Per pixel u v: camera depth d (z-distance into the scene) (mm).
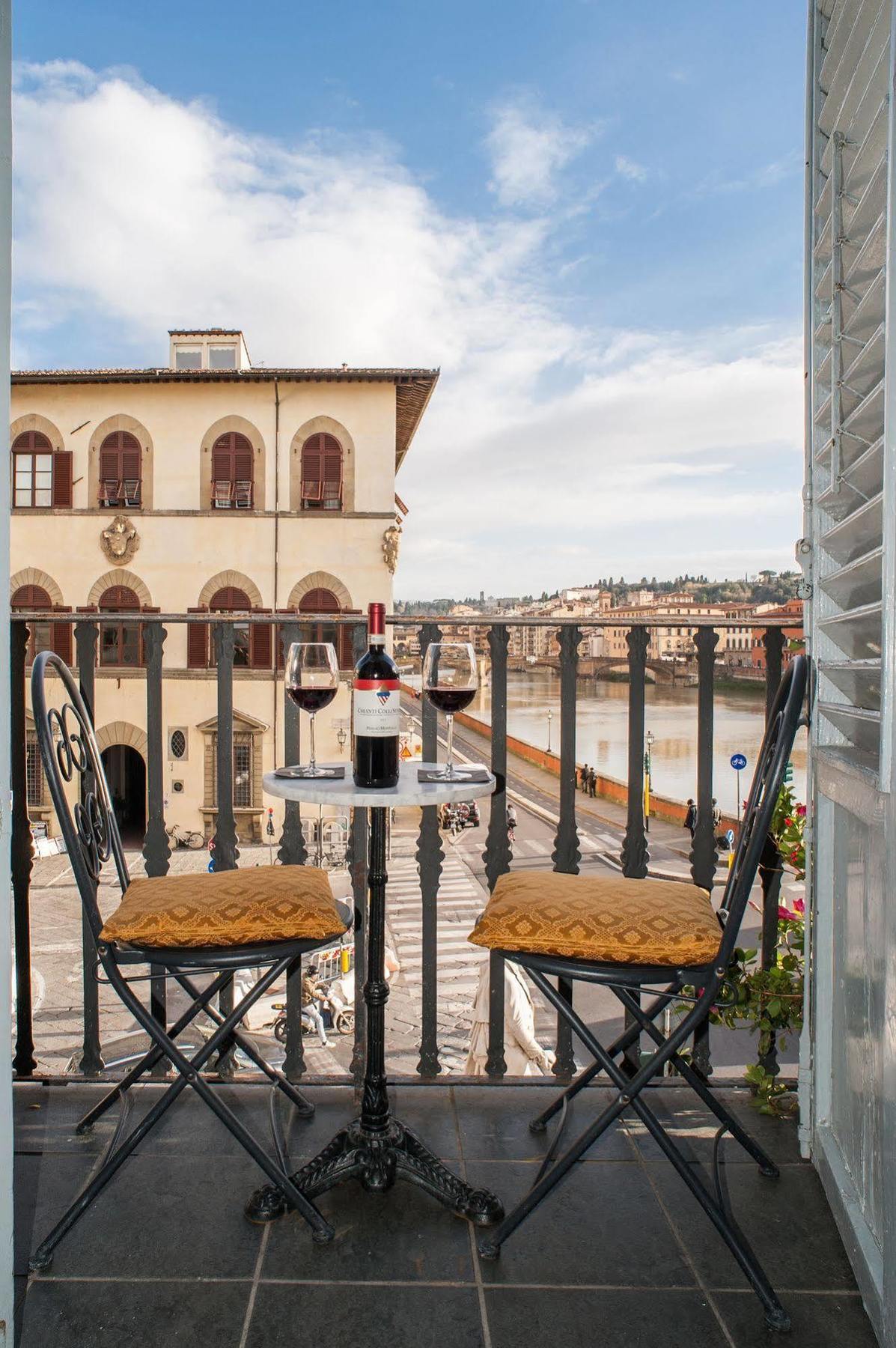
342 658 22203
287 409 22266
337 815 22234
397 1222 1546
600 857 23688
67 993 13117
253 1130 1856
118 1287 1367
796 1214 1586
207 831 22250
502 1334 1271
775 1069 2025
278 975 1587
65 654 22297
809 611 1762
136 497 22359
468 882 21656
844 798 1488
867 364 1324
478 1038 3555
